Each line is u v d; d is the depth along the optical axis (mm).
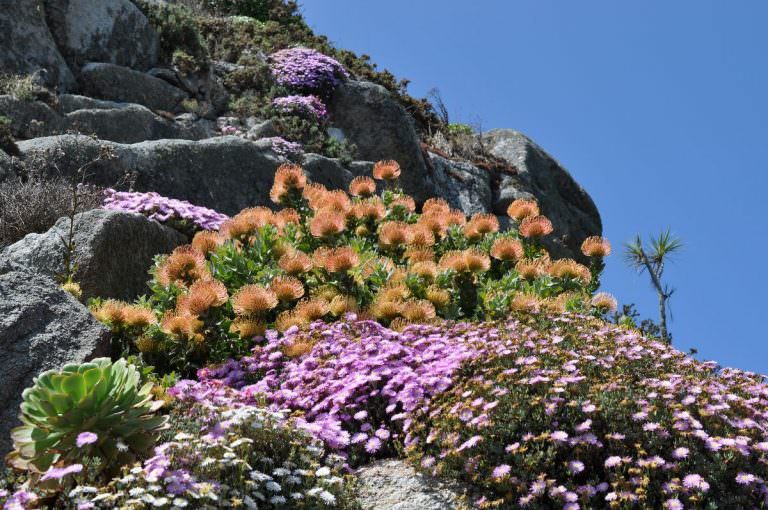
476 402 4535
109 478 4207
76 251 7273
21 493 3918
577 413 4586
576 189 20000
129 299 7656
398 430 5020
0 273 5578
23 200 9711
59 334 5219
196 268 6848
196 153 12750
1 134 11203
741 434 4559
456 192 17172
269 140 14477
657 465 4277
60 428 4195
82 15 14930
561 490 4203
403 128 16750
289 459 4457
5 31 13688
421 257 7641
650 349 5605
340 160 15438
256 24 21062
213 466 4121
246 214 7965
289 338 6008
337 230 7676
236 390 5555
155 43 16078
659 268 11570
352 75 18969
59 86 14156
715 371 5566
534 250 8688
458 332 6035
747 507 4219
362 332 6008
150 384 4586
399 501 4414
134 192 11391
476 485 4484
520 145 19312
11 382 4852
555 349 5277
